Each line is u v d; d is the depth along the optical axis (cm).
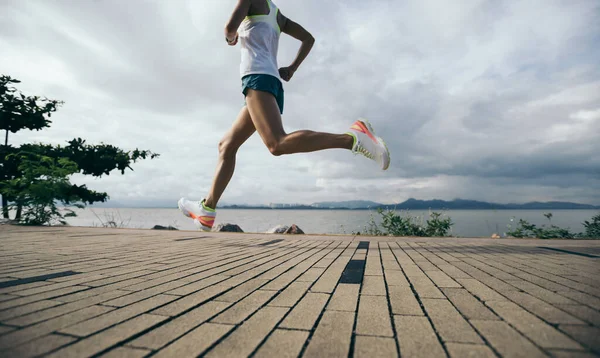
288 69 316
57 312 135
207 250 361
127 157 1369
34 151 1172
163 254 324
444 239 537
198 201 349
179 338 108
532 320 123
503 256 311
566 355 92
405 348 99
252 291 174
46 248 365
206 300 156
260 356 94
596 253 331
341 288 181
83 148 1333
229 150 328
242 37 271
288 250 365
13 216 876
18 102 1223
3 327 117
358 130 250
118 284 190
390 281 199
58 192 837
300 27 311
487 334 110
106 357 93
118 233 588
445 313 134
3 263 265
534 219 1941
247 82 261
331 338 108
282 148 255
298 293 170
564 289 174
